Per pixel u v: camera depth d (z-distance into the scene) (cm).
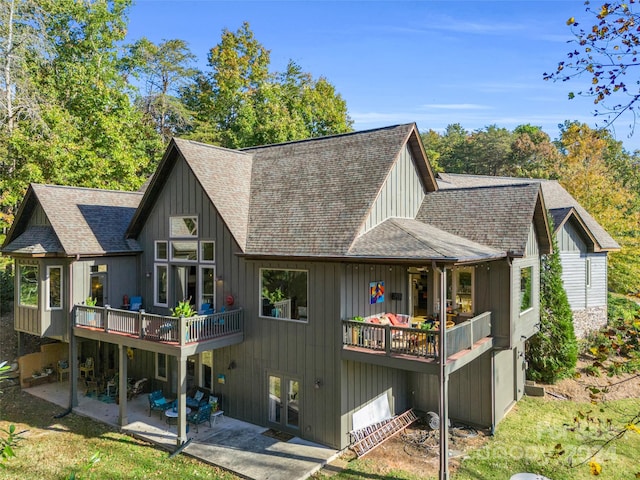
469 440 1300
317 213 1382
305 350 1298
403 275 1505
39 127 2500
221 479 1093
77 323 1560
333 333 1240
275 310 1366
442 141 6819
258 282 1401
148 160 3297
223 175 1611
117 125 2888
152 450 1251
